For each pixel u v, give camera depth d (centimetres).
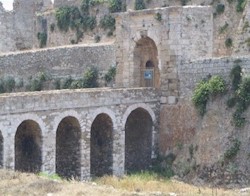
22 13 7619
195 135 4606
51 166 4334
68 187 3278
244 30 5294
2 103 4053
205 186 4269
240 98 4369
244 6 5494
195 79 4744
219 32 5606
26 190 3173
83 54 6091
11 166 4112
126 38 5266
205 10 4994
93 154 4866
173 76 4884
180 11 4872
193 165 4481
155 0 6200
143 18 5106
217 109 4497
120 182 4231
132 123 5072
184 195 3359
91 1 6812
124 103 4753
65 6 7138
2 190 3164
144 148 4966
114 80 5775
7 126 4088
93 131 4869
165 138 4884
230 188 4175
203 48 5000
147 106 4894
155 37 5012
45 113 4288
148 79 5303
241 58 4472
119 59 5347
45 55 6275
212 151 4403
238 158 4244
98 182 4253
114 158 4709
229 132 4356
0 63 6353
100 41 6675
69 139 4612
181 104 4809
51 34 7269
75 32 6956
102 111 4616
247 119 4309
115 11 6625
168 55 4916
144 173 4644
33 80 6250
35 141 4366
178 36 4872
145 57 5306
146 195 3225
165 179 4462
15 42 7594
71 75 6138
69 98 4412
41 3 7719
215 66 4609
